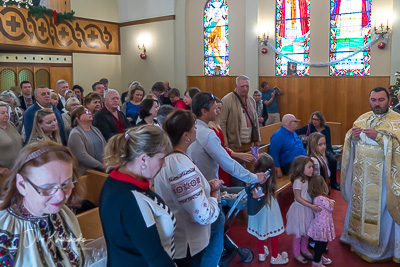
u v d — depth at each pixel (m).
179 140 2.09
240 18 9.80
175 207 2.01
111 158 1.54
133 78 11.91
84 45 10.95
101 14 11.41
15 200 1.28
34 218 1.31
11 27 8.50
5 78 9.64
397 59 7.68
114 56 11.94
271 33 9.27
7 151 3.79
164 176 1.99
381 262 3.49
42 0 9.60
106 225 1.50
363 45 8.26
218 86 10.39
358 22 8.27
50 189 1.25
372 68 8.14
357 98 8.42
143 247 1.46
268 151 5.21
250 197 3.10
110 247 1.53
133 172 1.55
